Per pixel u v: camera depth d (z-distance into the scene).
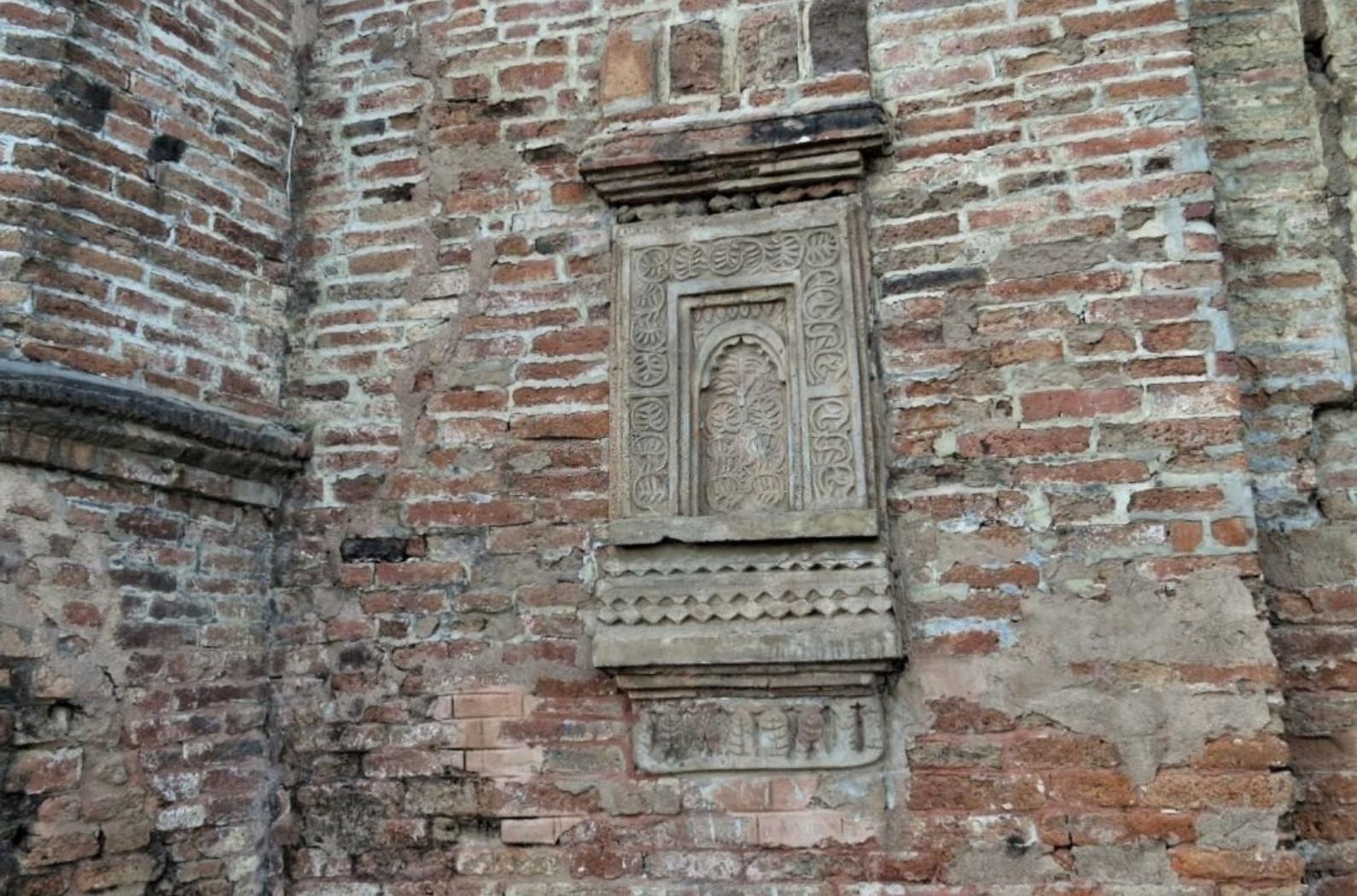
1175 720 2.98
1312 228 3.41
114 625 3.07
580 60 3.77
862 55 3.51
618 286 3.53
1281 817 2.88
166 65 3.47
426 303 3.70
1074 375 3.20
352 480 3.63
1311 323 3.35
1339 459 3.30
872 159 3.46
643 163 3.50
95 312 3.15
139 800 3.08
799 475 3.27
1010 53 3.43
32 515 2.91
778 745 3.16
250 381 3.58
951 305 3.32
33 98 3.11
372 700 3.47
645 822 3.22
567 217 3.66
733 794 3.19
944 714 3.12
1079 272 3.25
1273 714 2.93
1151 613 3.04
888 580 3.15
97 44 3.28
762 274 3.42
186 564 3.31
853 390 3.28
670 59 3.65
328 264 3.79
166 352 3.33
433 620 3.49
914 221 3.39
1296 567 3.25
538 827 3.29
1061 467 3.17
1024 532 3.16
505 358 3.61
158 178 3.39
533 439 3.54
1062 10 3.42
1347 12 3.58
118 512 3.12
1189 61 3.31
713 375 3.44
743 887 3.13
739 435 3.38
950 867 3.04
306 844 3.42
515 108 3.78
